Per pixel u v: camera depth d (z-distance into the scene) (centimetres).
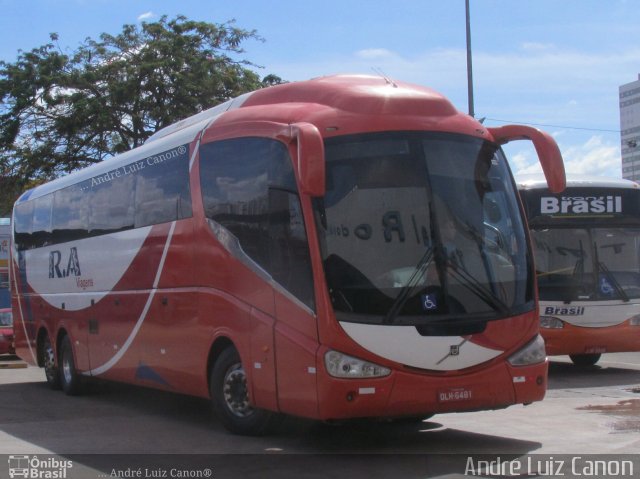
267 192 870
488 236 846
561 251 1480
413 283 794
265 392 855
